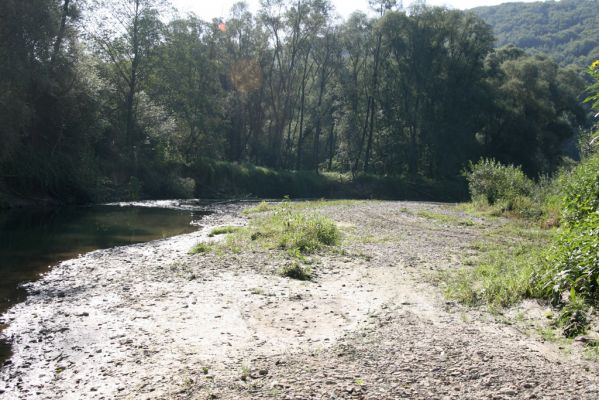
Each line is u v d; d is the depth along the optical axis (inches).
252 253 541.0
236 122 2380.7
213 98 1951.3
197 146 1898.4
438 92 2532.0
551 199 927.0
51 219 882.8
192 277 432.5
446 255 553.0
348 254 546.0
